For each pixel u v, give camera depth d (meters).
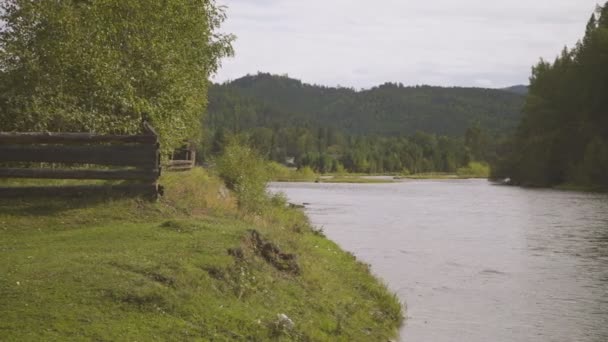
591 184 76.00
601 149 75.69
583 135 83.81
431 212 41.88
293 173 129.75
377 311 12.28
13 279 7.96
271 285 10.15
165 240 10.68
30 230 11.46
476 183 111.38
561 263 20.14
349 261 17.34
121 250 9.75
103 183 14.70
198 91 22.64
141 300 7.78
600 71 85.19
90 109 16.97
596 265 19.78
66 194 13.45
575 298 14.95
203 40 22.66
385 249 22.92
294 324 8.87
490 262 20.25
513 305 14.22
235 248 10.48
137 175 13.88
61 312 7.11
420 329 11.98
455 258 21.00
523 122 101.38
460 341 11.27
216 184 22.25
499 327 12.30
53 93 16.44
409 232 28.81
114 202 13.32
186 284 8.60
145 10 18.86
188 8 21.23
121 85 17.48
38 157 13.47
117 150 13.78
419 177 157.12
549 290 15.87
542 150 88.00
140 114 17.89
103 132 17.12
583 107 88.56
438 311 13.52
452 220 35.50
